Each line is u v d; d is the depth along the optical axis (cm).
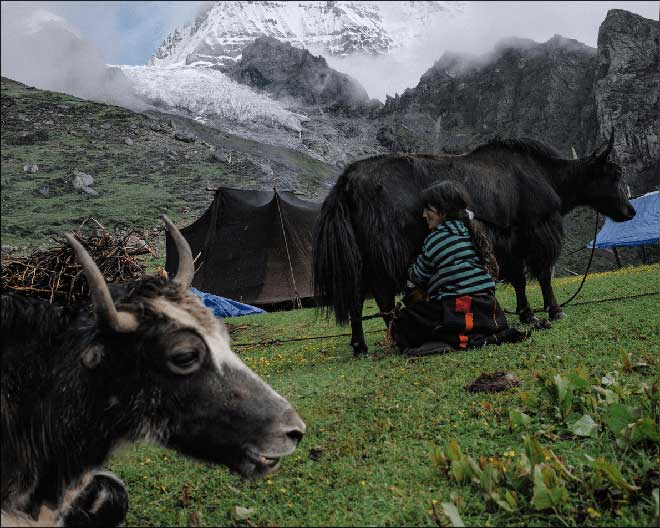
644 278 1152
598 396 403
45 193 7238
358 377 554
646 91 15675
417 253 670
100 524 317
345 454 384
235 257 1884
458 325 607
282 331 1073
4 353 289
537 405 410
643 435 344
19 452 284
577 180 806
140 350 287
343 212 664
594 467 305
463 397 457
